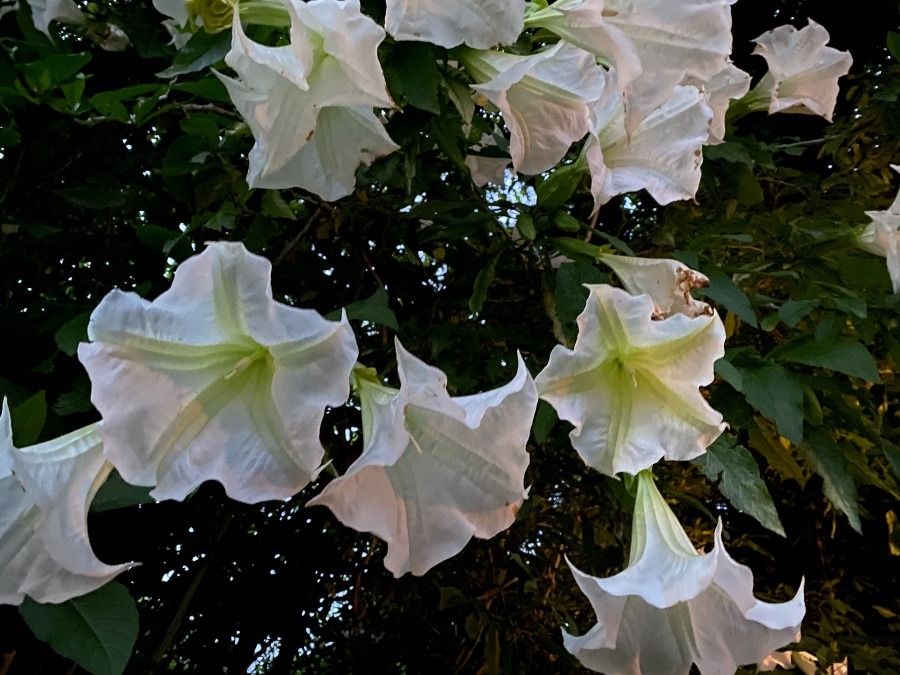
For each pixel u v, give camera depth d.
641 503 0.54
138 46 0.72
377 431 0.42
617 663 0.50
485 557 1.06
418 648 1.11
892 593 1.43
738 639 0.50
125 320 0.38
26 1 0.69
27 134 0.60
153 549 0.70
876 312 0.79
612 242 0.65
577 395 0.51
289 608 0.90
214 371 0.42
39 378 0.57
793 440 0.57
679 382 0.50
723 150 0.84
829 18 1.37
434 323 0.78
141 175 0.72
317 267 0.76
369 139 0.50
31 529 0.39
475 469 0.46
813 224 0.88
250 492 0.39
